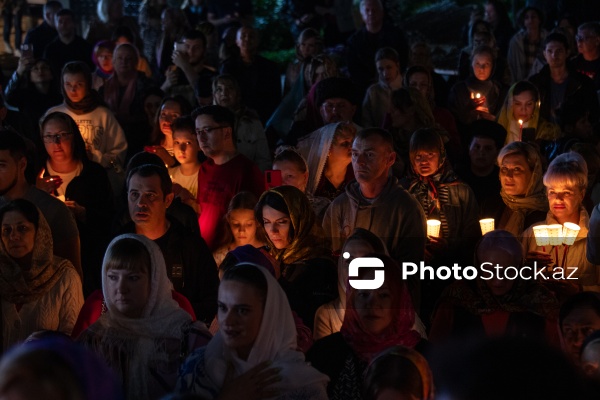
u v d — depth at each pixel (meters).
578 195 8.59
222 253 9.38
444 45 22.42
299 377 5.84
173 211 9.05
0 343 7.51
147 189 8.08
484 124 10.40
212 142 9.82
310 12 19.25
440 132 11.08
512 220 9.41
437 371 3.60
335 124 9.68
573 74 13.85
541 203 9.33
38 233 7.61
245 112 11.83
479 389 3.32
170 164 10.91
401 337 6.36
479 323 7.07
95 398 4.13
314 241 7.86
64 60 16.91
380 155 8.30
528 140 12.01
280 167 9.36
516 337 3.43
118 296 6.55
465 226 9.28
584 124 12.32
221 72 14.90
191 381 6.00
